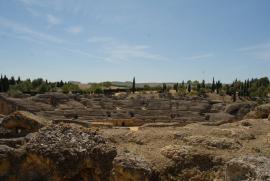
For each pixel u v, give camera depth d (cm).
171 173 2284
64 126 2548
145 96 13662
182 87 17212
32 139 2461
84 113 7950
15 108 8031
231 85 16850
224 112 10106
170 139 2759
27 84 13688
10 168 2392
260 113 4944
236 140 2664
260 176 1791
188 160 2348
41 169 2339
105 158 2364
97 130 2767
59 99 9994
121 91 16538
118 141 2738
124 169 2173
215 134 2916
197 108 10556
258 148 2539
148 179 2150
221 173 2222
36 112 7619
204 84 17638
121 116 7944
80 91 14788
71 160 2320
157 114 8769
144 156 2389
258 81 17688
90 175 2394
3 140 2662
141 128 3662
